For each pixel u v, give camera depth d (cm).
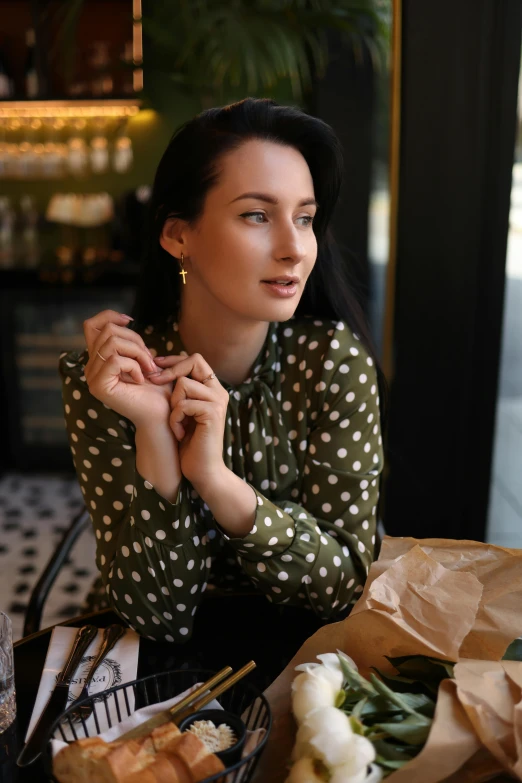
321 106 246
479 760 57
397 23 159
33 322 326
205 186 84
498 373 177
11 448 341
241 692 69
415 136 164
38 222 370
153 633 84
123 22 345
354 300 108
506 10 152
